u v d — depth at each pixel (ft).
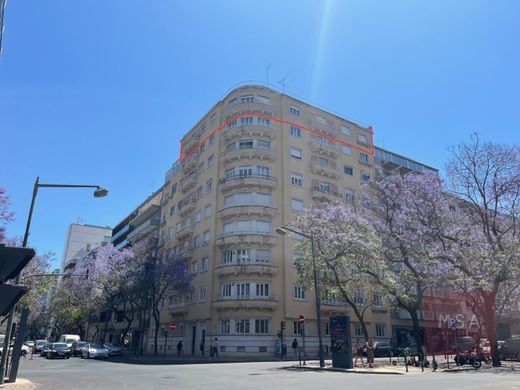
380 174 170.91
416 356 84.33
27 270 115.34
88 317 227.61
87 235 365.81
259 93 148.56
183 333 145.38
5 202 83.51
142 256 153.28
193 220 156.46
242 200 133.59
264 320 121.19
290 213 136.36
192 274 140.87
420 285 91.91
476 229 89.10
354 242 92.38
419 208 93.81
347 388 37.99
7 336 40.70
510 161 85.66
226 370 66.59
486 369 66.54
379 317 146.72
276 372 61.93
